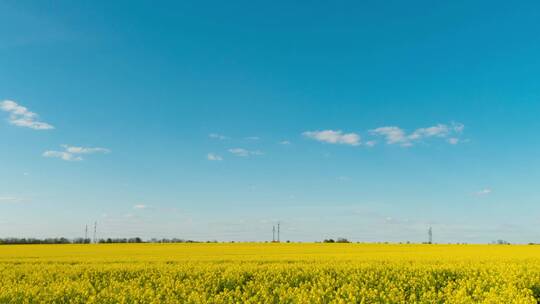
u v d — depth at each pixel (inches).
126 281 765.3
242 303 593.6
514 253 1537.9
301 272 842.8
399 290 709.9
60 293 628.1
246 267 927.0
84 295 626.2
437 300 609.3
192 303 583.2
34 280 785.6
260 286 693.9
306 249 1926.7
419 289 745.6
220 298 614.9
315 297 584.1
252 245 2437.3
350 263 1030.4
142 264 1030.4
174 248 2009.1
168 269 912.3
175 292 671.8
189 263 1054.4
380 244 2618.1
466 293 643.5
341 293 627.2
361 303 566.3
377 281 772.0
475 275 824.3
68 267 965.8
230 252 1644.9
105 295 616.4
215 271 884.0
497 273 832.9
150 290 631.2
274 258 1242.0
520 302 546.6
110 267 950.4
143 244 2674.7
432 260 1139.9
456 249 1908.2
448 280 821.2
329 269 903.1
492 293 612.1
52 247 2172.7
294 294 605.3
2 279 792.3
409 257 1295.5
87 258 1263.5
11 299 595.8
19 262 1136.8
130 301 597.6
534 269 868.0
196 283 737.0
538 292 717.3
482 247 2122.3
